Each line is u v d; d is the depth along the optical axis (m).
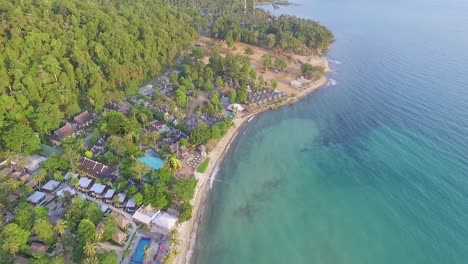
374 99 196.00
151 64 189.38
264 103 184.62
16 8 168.88
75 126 135.88
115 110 146.38
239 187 126.69
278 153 148.25
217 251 100.56
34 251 86.25
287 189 127.38
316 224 112.56
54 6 195.88
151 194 103.31
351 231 110.12
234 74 196.88
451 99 191.75
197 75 191.75
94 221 94.06
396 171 136.50
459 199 122.19
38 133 128.12
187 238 102.81
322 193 126.06
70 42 170.12
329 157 146.00
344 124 171.62
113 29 192.12
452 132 160.38
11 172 110.38
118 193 108.44
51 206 102.06
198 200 117.62
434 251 103.44
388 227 111.62
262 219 113.38
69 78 151.62
